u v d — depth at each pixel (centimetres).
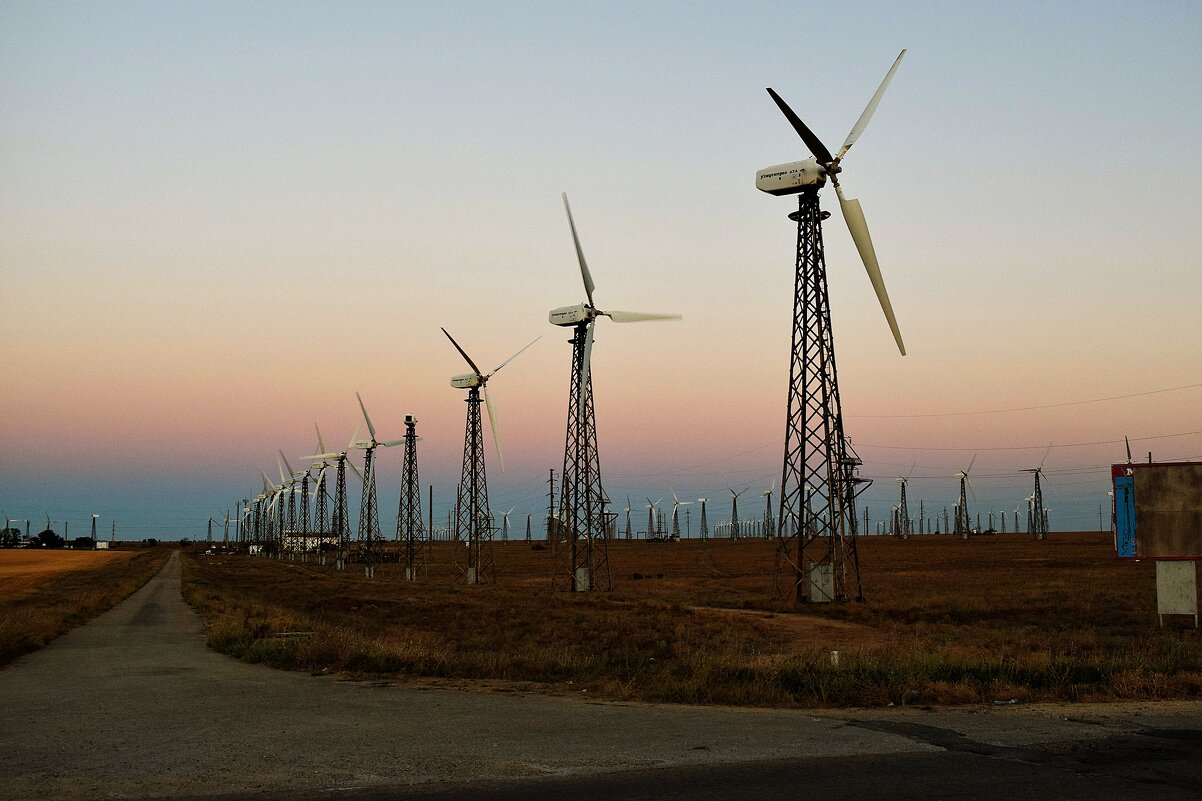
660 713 1639
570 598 6456
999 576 7781
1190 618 3975
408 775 1146
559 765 1201
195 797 1047
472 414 9488
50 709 1695
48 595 6775
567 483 7531
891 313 5256
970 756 1255
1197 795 1051
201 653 2909
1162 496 3725
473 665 2352
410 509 10619
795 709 1702
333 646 2547
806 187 5394
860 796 1044
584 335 7369
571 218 6938
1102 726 1481
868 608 4881
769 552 17138
